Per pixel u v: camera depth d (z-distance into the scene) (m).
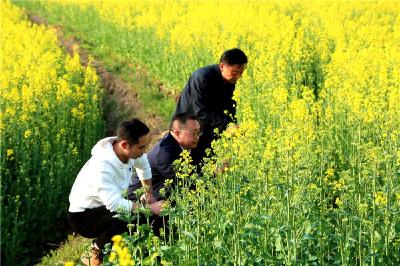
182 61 12.44
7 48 14.43
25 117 8.87
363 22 15.44
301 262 4.26
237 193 4.63
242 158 4.86
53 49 15.40
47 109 9.75
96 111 11.23
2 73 11.48
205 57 12.10
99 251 5.47
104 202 5.13
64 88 10.41
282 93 7.36
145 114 11.84
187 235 4.47
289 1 21.17
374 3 19.55
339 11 17.70
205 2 22.27
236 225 4.30
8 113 8.96
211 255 4.52
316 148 5.89
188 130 5.56
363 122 6.63
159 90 13.20
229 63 6.59
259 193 4.71
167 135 5.77
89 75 12.30
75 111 9.90
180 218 4.60
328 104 7.84
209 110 6.82
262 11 17.05
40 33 16.88
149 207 4.88
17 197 7.81
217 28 13.62
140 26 15.95
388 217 4.57
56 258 7.17
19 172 8.44
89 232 5.45
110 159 5.16
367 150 5.27
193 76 6.86
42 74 11.27
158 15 19.19
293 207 4.33
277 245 4.33
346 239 4.26
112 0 23.53
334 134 6.98
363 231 4.54
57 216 8.73
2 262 7.81
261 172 4.86
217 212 4.58
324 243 4.52
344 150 6.71
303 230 4.39
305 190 4.62
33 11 29.75
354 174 5.57
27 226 8.25
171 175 5.64
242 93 9.12
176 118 5.62
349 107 7.39
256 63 10.22
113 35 18.28
